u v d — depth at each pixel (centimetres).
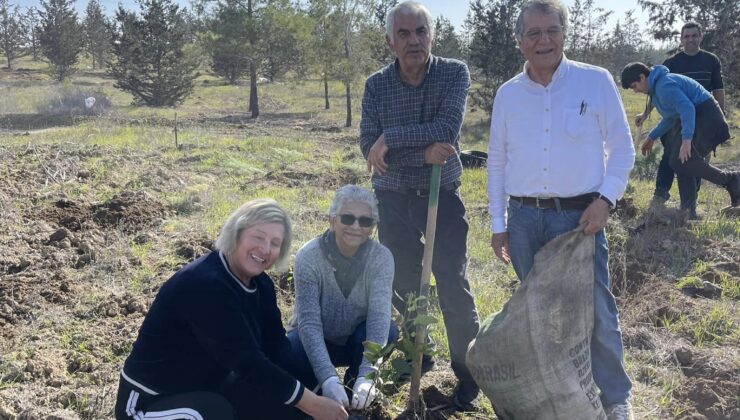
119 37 3188
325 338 356
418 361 345
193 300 277
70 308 489
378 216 343
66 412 342
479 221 749
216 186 935
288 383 285
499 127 334
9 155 1042
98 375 390
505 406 317
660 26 2714
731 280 551
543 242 326
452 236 366
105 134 1570
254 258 288
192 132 1655
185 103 3259
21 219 700
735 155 1552
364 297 346
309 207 808
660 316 488
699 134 721
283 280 536
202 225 718
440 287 369
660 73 728
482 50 2523
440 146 340
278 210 293
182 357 284
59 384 381
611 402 324
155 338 283
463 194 910
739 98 2373
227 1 2558
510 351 306
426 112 358
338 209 327
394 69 361
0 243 616
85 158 1056
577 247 308
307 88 4016
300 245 629
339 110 2956
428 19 344
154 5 3111
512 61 2472
